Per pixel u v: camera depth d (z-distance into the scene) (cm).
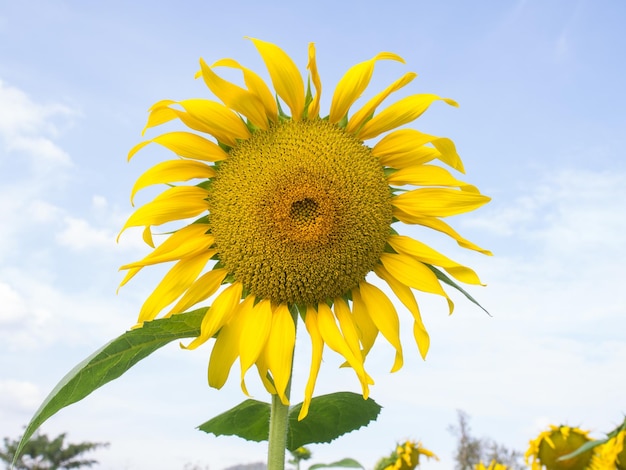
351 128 44
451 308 43
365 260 43
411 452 65
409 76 42
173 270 42
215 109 42
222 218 42
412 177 45
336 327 41
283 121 44
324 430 46
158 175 43
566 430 46
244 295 43
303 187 42
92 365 35
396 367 41
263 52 42
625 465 35
